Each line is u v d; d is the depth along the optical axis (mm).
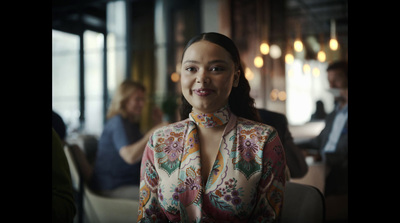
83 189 1983
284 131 1465
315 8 5797
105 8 5836
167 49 5949
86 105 5676
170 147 813
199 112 804
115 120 2059
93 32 5930
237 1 5113
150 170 819
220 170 757
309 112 6293
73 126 4750
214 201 739
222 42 764
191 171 766
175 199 763
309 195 969
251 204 740
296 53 6316
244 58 5207
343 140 1956
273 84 5566
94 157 2432
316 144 2217
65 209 820
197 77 750
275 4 5445
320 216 938
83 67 5676
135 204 1803
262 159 757
